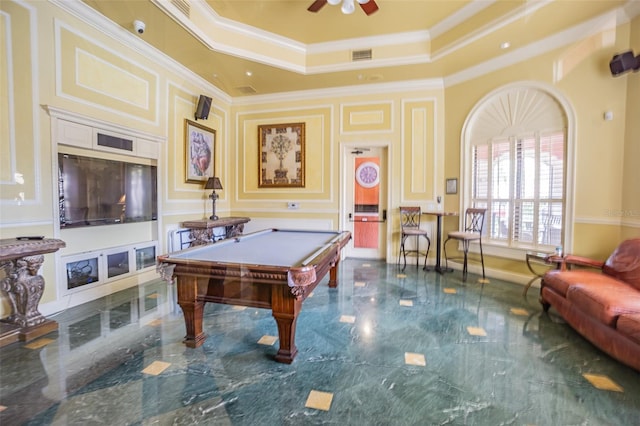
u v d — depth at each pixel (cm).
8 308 237
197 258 211
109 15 295
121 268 334
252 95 522
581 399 160
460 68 413
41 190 258
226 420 144
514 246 376
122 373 182
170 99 396
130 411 149
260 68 414
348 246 517
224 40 367
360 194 507
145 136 355
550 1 278
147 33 327
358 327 248
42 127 258
